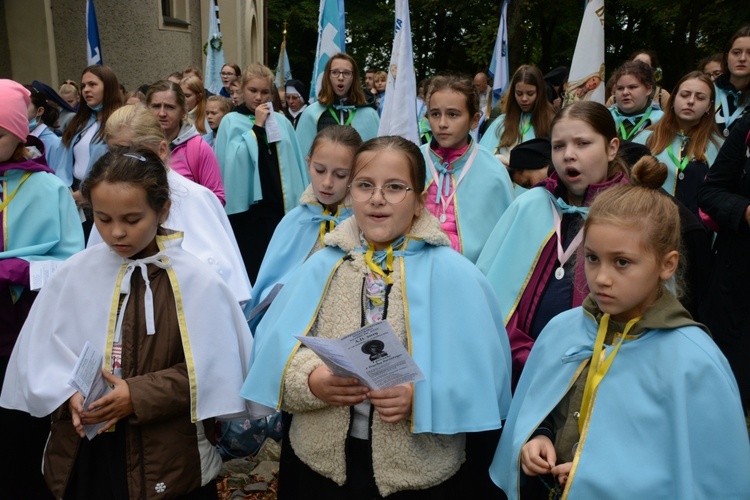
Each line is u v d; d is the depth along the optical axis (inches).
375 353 77.0
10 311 122.8
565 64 992.2
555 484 85.0
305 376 87.4
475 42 882.1
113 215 90.5
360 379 80.3
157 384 90.6
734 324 142.8
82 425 88.1
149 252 97.2
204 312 95.7
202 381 93.3
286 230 138.8
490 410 86.0
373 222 90.4
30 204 127.6
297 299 93.2
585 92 198.1
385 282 91.0
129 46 540.4
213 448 99.7
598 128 113.0
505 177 156.9
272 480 150.0
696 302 148.9
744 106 212.7
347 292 91.4
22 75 412.2
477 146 158.9
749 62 206.2
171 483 92.3
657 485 72.3
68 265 98.0
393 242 93.7
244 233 249.6
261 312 132.3
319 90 306.0
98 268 96.1
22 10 405.7
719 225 144.3
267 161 242.4
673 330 75.7
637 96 214.7
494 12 951.6
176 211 131.6
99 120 221.3
